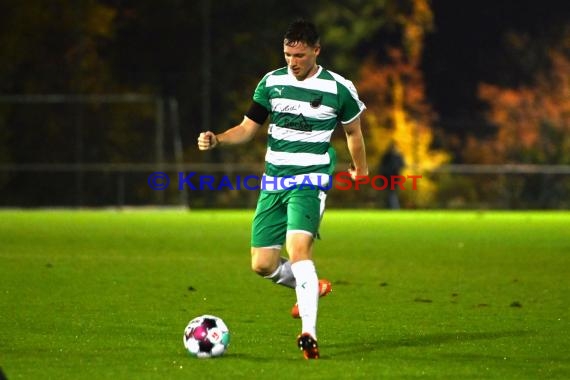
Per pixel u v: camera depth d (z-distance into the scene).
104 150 113.31
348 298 39.22
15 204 109.75
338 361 26.20
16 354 26.89
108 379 23.89
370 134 135.50
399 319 33.75
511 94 141.00
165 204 111.12
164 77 133.00
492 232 78.19
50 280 44.22
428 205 124.25
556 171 120.81
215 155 129.38
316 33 27.91
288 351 27.58
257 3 137.50
